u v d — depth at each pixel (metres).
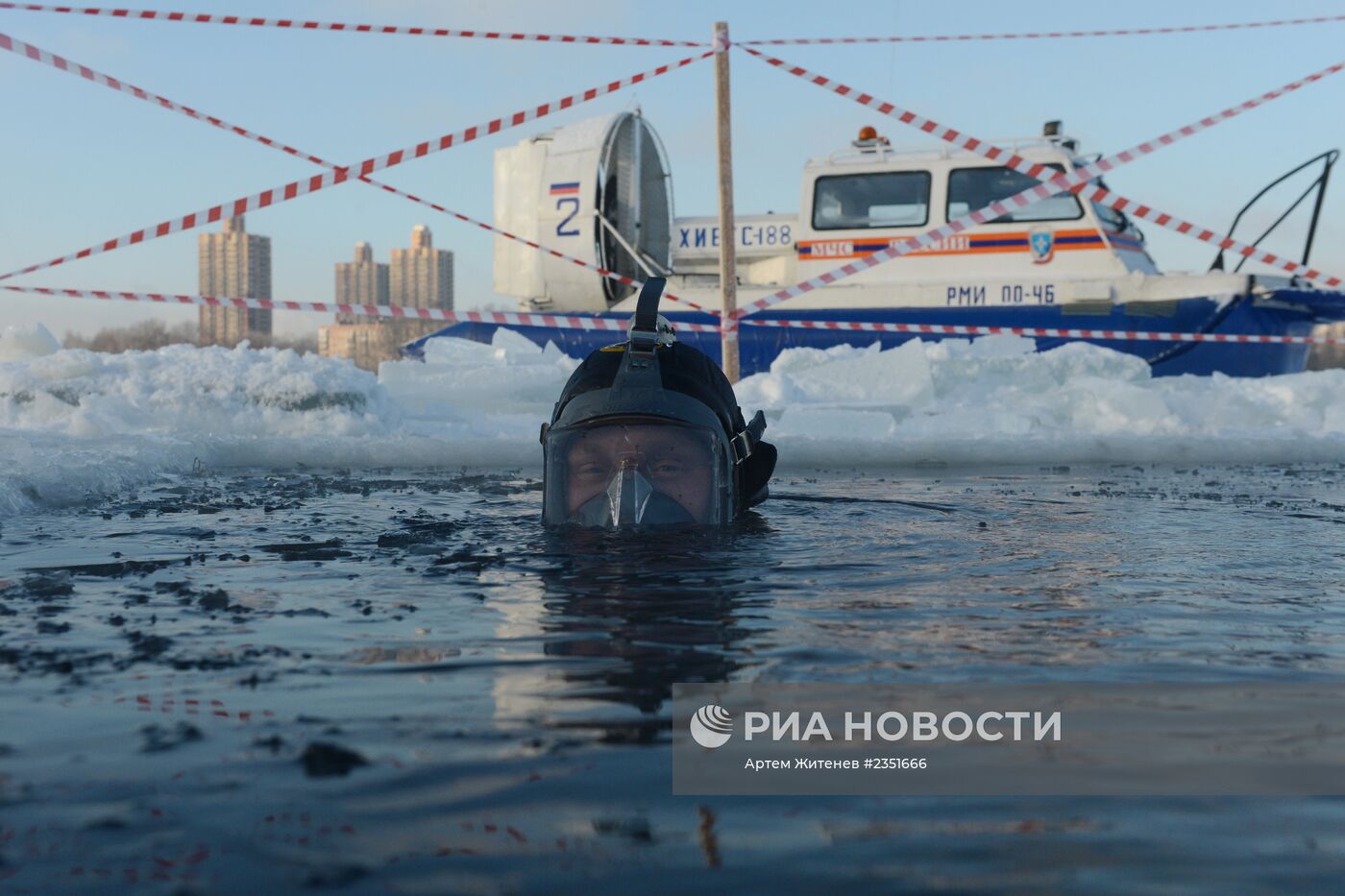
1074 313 13.37
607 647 1.94
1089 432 7.88
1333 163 12.70
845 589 2.54
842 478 5.95
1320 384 9.83
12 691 1.63
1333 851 1.07
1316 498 4.80
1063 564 2.94
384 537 3.30
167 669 1.77
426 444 6.90
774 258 14.67
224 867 1.01
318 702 1.58
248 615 2.23
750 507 4.02
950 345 12.09
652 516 3.40
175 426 7.71
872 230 13.86
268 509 4.23
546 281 14.61
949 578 2.70
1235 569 2.86
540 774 1.28
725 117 8.56
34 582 2.56
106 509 4.24
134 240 7.30
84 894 0.96
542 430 3.78
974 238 13.67
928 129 7.18
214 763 1.30
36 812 1.15
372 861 1.03
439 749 1.36
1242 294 13.00
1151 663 1.83
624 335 14.66
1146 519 4.01
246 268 83.88
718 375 3.88
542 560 2.92
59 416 7.63
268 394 8.02
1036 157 13.47
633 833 1.11
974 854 1.06
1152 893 0.98
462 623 2.15
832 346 13.91
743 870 1.02
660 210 15.01
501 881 0.99
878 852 1.06
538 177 14.59
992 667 1.79
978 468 6.77
